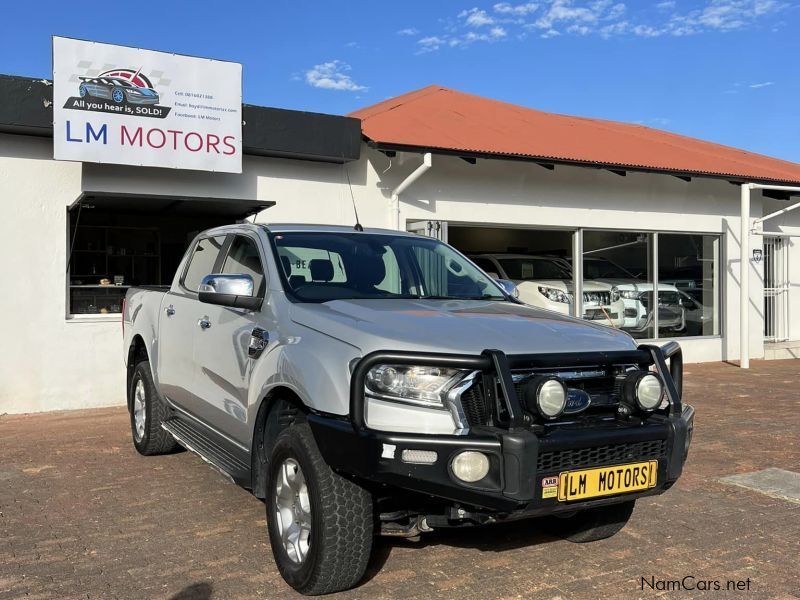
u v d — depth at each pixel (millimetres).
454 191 11398
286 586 3898
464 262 5477
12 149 8578
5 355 8609
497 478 3381
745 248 13195
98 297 9406
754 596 3855
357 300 4363
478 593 3850
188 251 6125
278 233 4934
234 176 9781
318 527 3592
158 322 6102
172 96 8875
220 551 4391
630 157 12406
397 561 4266
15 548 4430
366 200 10742
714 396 10133
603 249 12969
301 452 3719
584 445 3527
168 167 8906
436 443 3354
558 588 3926
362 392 3449
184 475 6004
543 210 12172
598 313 12750
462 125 12180
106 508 5180
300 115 9734
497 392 3484
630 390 3742
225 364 4719
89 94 8422
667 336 13609
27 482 5816
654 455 3785
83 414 8703
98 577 4008
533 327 3951
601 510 4445
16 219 8617
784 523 4961
